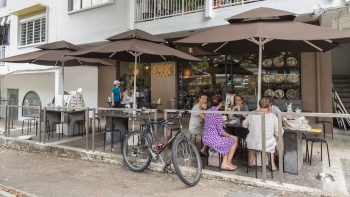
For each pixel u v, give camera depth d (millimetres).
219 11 7957
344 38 3867
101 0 10836
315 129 4586
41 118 7250
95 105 11945
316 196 3662
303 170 4594
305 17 7203
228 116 5527
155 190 4066
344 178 4211
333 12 6547
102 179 4605
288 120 4375
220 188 4062
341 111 8812
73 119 7930
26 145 6965
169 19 8891
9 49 14828
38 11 13359
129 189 4129
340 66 11641
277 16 4582
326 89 8078
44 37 13094
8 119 7746
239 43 5836
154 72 10898
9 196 4027
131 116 5910
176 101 10430
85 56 6832
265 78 8789
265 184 3979
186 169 4508
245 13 4883
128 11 9812
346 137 7453
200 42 4422
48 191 4121
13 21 14562
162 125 4871
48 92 12945
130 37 6090
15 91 14391
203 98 5328
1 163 5785
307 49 5668
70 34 11781
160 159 5020
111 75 11781
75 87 12414
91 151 5922
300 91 8305
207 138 4637
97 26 10852
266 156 4469
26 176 4859
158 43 6633
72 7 11852
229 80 9445
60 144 6703
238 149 5590
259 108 4691
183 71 10430
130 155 5223
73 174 4914
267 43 5648
